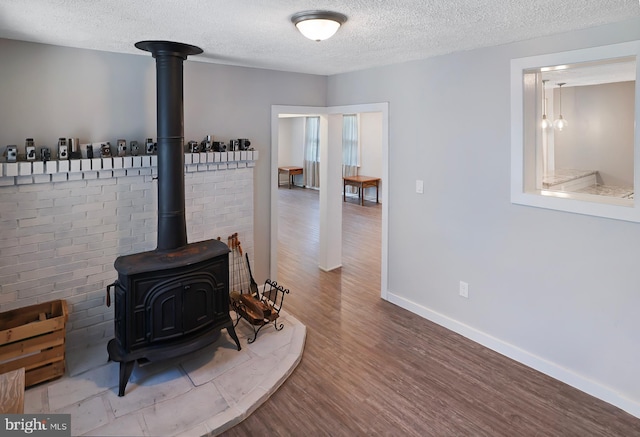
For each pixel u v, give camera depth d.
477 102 3.07
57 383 2.64
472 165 3.16
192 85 3.47
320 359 3.04
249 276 4.02
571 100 5.38
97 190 3.02
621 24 2.31
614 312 2.49
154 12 2.10
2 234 2.67
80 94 2.93
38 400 2.46
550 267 2.77
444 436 2.27
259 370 2.81
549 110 5.47
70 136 2.92
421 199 3.60
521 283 2.94
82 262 3.02
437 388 2.69
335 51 3.09
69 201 2.91
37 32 2.47
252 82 3.85
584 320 2.63
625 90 4.93
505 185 2.96
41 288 2.86
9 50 2.64
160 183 2.89
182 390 2.59
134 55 3.14
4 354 2.48
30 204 2.75
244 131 3.85
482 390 2.68
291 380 2.78
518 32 2.54
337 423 2.37
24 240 2.76
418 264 3.72
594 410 2.48
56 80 2.83
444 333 3.44
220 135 3.69
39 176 2.75
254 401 2.48
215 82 3.61
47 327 2.60
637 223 2.34
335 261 5.11
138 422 2.30
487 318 3.20
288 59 3.41
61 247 2.91
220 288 2.95
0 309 2.71
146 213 3.27
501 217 3.02
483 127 3.05
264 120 3.99
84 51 2.92
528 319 2.93
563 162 5.57
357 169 10.58
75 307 3.03
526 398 2.59
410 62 3.53
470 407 2.51
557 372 2.79
